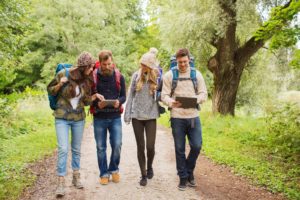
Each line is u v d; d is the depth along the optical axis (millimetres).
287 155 8062
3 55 10859
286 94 11273
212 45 14367
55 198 5109
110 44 32688
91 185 5730
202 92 5367
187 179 5695
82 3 29453
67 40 30703
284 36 8281
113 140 5633
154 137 5602
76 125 5363
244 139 9852
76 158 5527
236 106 17969
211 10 12570
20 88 32625
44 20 29109
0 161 6691
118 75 5562
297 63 8672
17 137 9578
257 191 5641
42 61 31609
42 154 7625
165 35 14406
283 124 9484
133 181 5973
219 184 5934
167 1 14875
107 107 5461
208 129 11867
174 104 5207
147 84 5461
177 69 5367
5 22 10258
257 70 16281
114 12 35062
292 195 5398
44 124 12234
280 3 11773
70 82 5125
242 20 12461
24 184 5500
